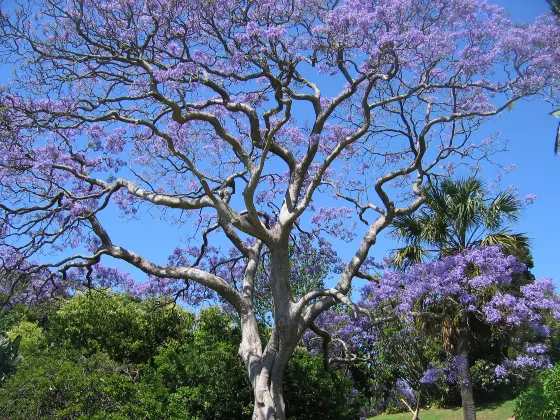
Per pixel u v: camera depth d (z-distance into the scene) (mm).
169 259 17016
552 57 13562
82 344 17484
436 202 14492
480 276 12945
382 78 13883
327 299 14266
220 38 14211
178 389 14023
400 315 14344
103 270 16438
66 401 11914
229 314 17625
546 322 14328
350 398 17234
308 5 13883
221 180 17172
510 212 14305
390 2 13039
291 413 15711
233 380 15109
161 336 18672
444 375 15984
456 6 13469
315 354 16922
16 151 14070
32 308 18281
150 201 14766
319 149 15875
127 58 14148
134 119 13641
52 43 14312
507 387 21172
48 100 13891
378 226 14945
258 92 15062
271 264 14516
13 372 14781
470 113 14344
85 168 15906
